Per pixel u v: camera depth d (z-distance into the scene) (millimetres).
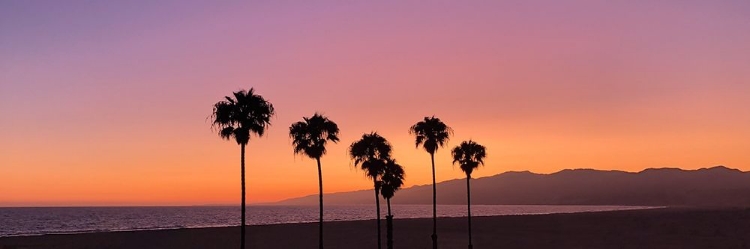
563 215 176875
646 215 167375
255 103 38750
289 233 99938
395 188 47688
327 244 78500
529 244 76125
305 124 44094
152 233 100562
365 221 143500
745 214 158500
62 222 173750
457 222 134500
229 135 38812
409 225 123000
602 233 95938
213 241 84438
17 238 89562
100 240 86250
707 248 69625
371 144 47312
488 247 72188
